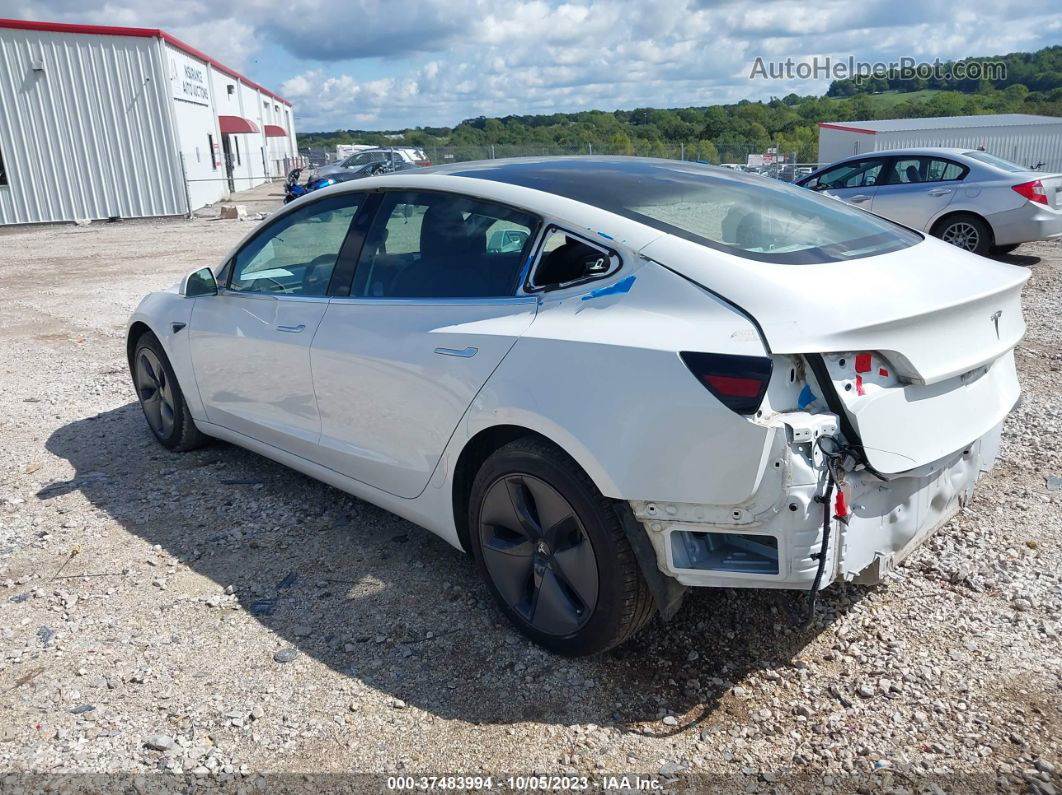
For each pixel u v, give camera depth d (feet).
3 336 29.60
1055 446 15.92
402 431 11.29
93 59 79.20
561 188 10.58
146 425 19.21
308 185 89.76
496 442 10.49
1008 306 10.17
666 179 11.30
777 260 9.07
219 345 14.75
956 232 36.58
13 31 75.87
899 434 8.48
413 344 10.93
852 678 9.45
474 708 9.20
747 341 8.09
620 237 9.39
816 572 8.21
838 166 40.29
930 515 9.55
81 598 11.62
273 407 13.85
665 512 8.57
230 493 15.12
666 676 9.63
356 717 9.11
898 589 11.18
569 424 8.95
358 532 13.44
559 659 9.98
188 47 97.25
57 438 18.45
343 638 10.53
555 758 8.43
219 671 9.94
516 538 10.23
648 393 8.41
